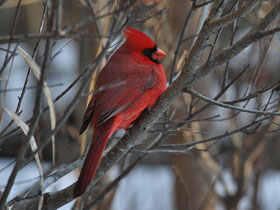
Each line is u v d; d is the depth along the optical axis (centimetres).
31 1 948
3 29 1319
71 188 595
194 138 951
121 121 675
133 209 1055
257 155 1032
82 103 948
